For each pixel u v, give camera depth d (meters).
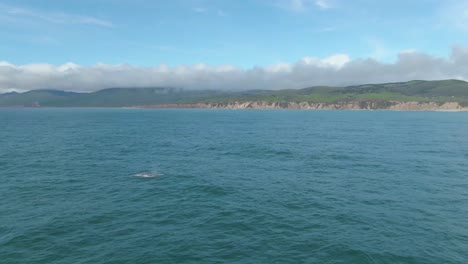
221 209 30.39
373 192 35.84
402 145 76.00
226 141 84.38
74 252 21.66
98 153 62.53
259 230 25.53
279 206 31.25
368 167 49.94
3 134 96.38
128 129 120.25
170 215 28.83
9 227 25.67
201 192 36.19
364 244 22.92
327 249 22.25
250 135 100.12
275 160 56.25
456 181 40.72
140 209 30.38
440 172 46.06
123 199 33.47
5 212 29.11
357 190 36.69
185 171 47.09
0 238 23.61
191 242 23.36
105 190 36.75
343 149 69.50
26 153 61.56
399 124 148.75
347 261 20.67
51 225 26.19
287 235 24.59
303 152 65.38
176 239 23.83
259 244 23.11
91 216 28.38
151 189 37.38
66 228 25.67
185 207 31.00
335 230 25.44
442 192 35.81
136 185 39.12
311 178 42.62
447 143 79.62
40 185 38.50
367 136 96.62
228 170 47.88
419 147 72.56
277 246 22.78
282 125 143.38
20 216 28.14
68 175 43.84
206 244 23.06
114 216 28.47
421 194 35.03
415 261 20.56
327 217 28.23
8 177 42.25
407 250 22.02
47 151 64.25
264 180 41.62
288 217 28.30
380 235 24.44
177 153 63.78
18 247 22.28
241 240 23.73
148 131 112.44
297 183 40.03
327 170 47.75
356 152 65.31
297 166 50.88
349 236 24.28
